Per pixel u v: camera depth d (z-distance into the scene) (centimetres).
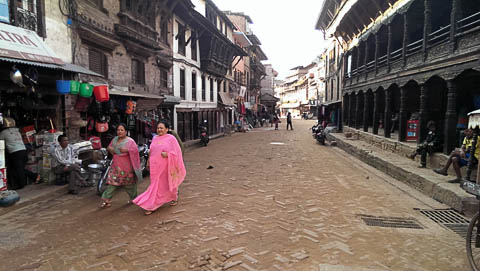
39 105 734
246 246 399
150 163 545
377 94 1345
